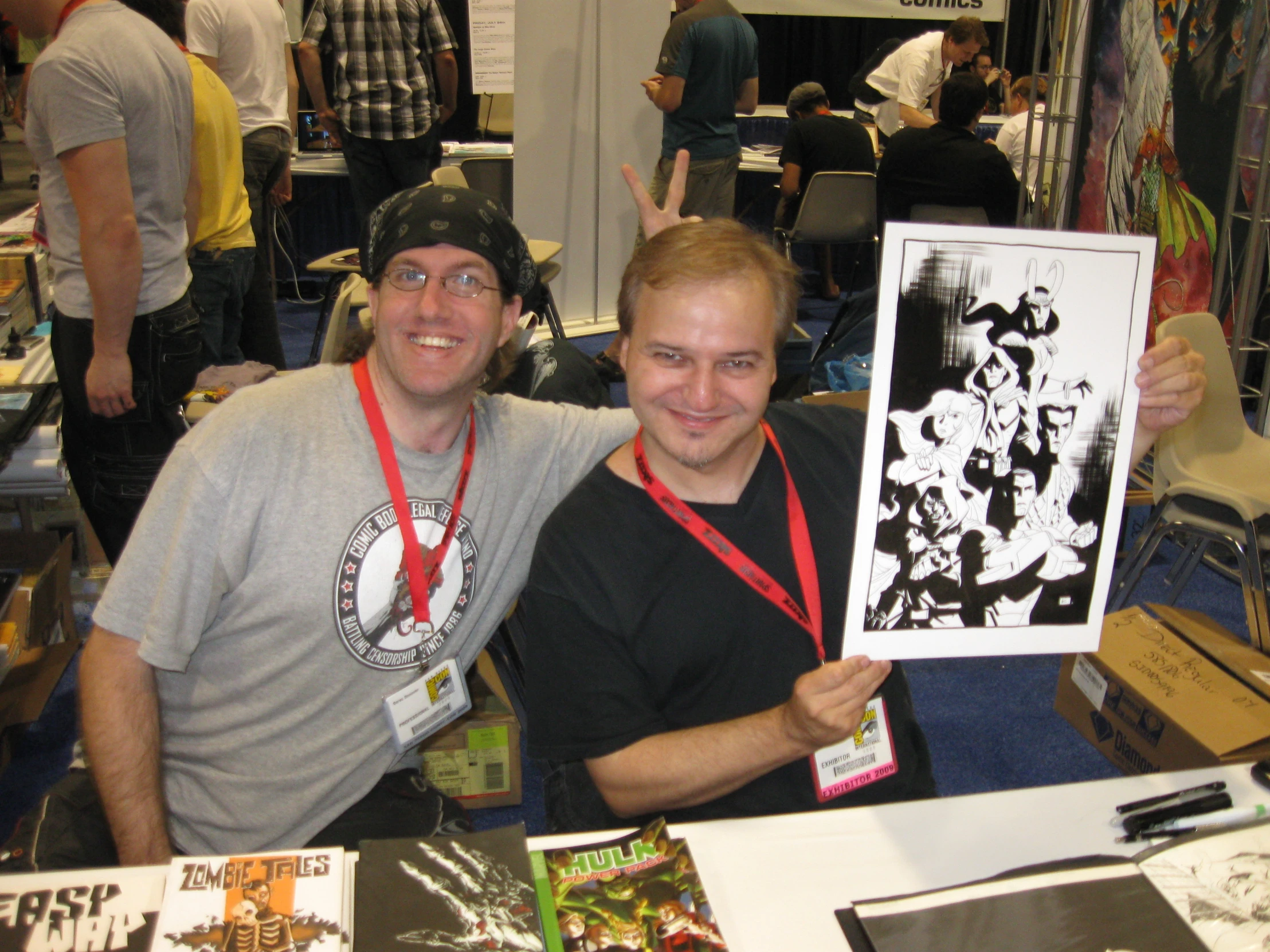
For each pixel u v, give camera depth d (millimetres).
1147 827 986
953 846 972
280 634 1151
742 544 1108
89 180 1933
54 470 2311
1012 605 995
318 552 1134
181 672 1174
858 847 965
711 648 1098
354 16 4508
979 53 5613
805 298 5855
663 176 4836
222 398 2572
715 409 1013
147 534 1115
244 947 774
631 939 828
